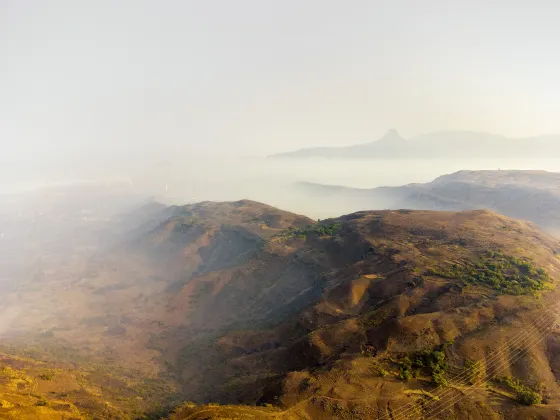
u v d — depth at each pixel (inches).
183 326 3036.4
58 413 1274.6
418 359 1578.5
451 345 1611.7
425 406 1364.4
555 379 1455.5
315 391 1457.9
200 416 1360.7
